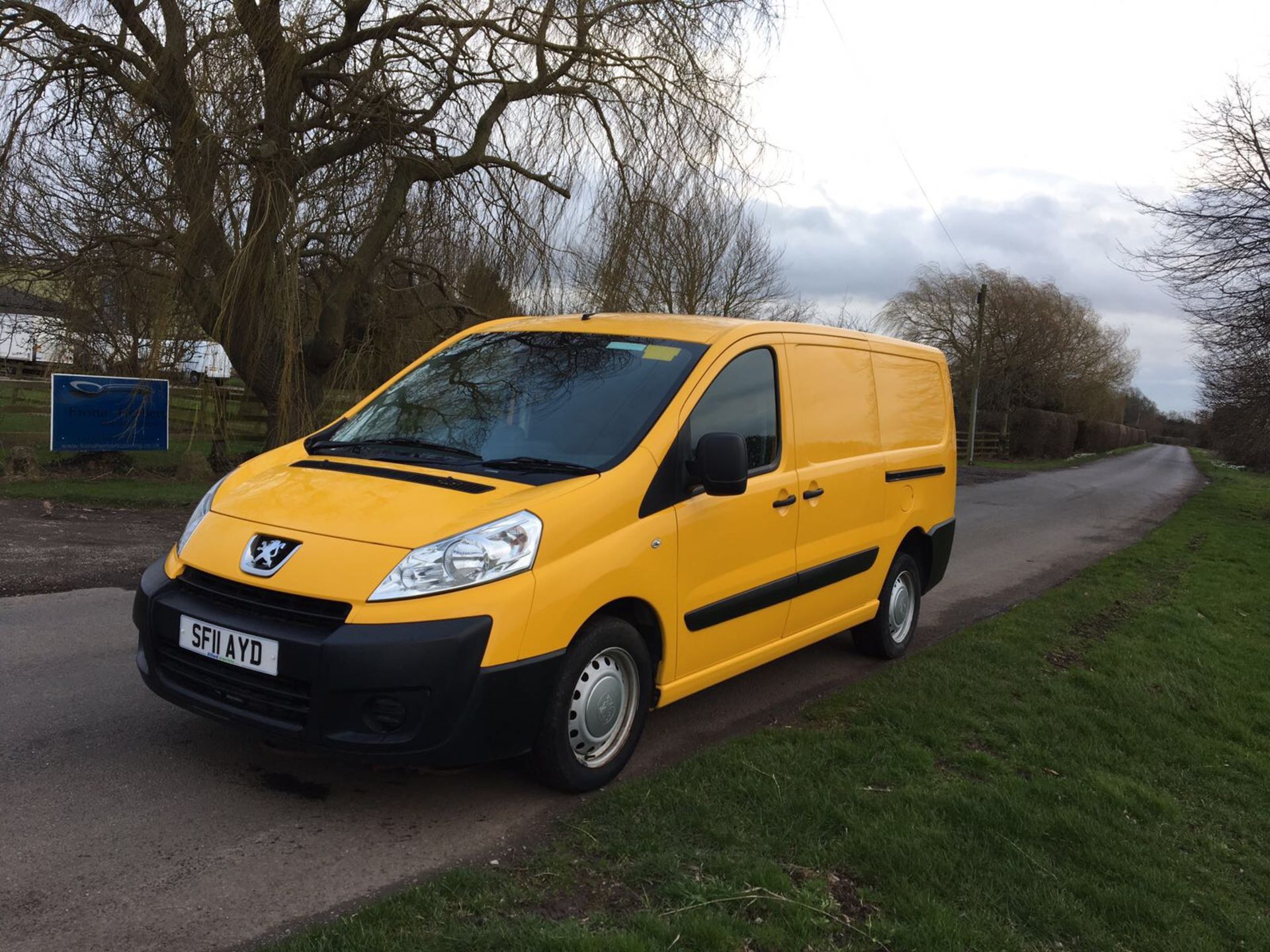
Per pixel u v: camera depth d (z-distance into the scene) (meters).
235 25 11.27
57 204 13.37
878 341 5.91
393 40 12.47
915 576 6.29
